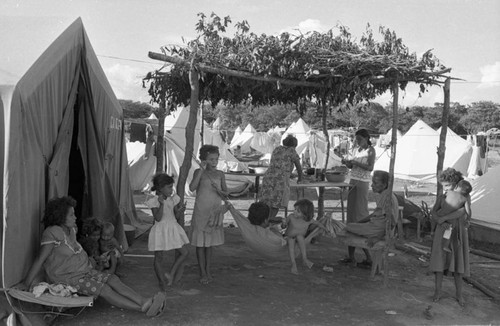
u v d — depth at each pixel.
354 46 6.96
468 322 5.30
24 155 4.62
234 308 5.32
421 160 20.81
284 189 8.10
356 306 5.60
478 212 10.01
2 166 4.43
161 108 8.84
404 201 10.40
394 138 6.67
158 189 5.72
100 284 4.89
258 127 67.38
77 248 5.03
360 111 8.72
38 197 5.00
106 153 8.10
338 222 6.71
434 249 5.89
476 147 22.05
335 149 35.34
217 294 5.77
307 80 7.05
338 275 6.84
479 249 8.98
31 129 4.74
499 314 5.61
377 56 6.59
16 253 4.50
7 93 4.38
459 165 20.89
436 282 5.94
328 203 14.65
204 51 6.57
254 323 4.93
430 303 5.83
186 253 6.04
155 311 4.88
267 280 6.44
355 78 6.61
